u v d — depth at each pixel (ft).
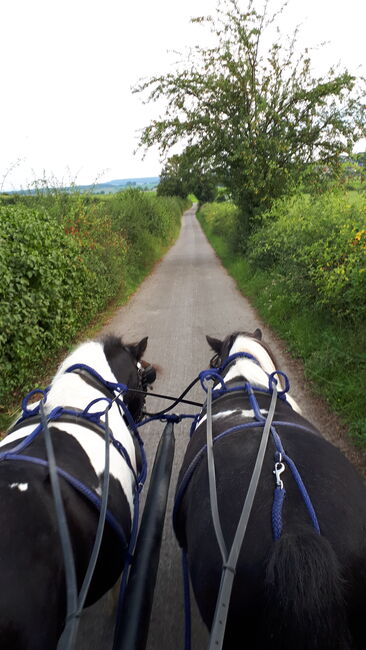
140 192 88.69
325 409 18.35
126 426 9.98
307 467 6.21
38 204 41.09
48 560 5.43
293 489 5.81
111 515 7.13
